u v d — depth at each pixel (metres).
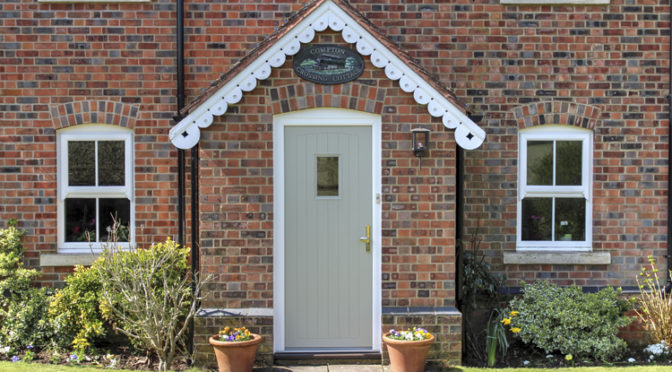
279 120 6.95
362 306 7.08
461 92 7.80
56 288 7.64
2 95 7.62
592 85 7.84
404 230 6.91
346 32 6.75
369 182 7.03
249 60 6.71
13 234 7.49
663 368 6.69
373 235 7.02
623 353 7.47
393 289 6.92
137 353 7.16
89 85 7.65
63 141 7.73
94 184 7.77
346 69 6.82
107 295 6.52
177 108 7.66
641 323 7.77
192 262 7.39
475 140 6.75
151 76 7.68
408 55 7.13
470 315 7.70
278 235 6.99
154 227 7.71
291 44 6.76
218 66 7.69
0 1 7.59
